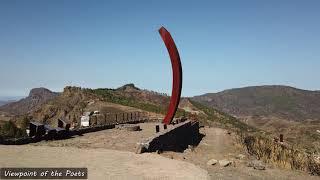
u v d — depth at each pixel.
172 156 19.11
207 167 17.25
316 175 18.14
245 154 25.48
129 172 13.94
